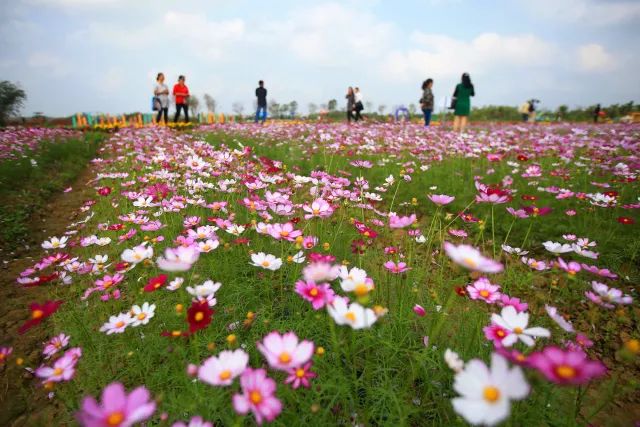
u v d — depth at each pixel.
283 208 2.18
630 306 2.26
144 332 1.84
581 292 2.34
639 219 3.13
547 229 3.13
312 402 1.30
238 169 3.74
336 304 1.25
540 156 5.61
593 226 3.09
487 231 3.31
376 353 1.63
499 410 0.79
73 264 2.22
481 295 1.48
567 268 1.58
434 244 2.99
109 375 1.65
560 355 0.85
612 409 1.58
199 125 13.02
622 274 2.57
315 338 1.68
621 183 3.92
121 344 1.79
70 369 1.33
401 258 2.36
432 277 2.37
